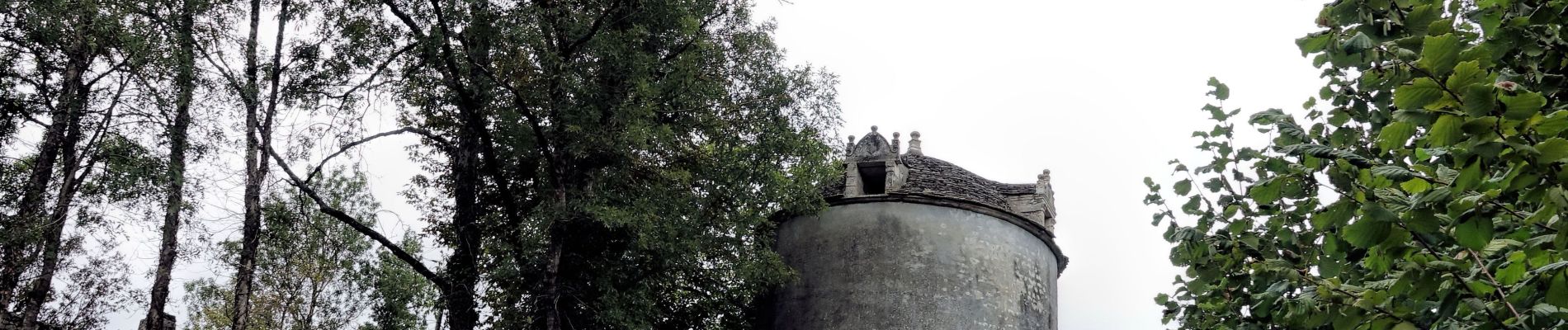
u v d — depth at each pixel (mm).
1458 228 7141
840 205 25625
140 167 17625
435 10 19719
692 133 22609
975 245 24922
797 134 22750
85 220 18141
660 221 20891
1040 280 26188
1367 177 8211
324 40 20141
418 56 20125
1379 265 7785
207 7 18781
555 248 20484
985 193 26031
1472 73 6535
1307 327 8195
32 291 17625
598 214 19703
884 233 24797
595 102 20781
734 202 23219
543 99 21016
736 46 23203
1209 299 11539
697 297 24219
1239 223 10430
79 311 18125
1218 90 11336
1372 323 7766
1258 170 10383
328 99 20281
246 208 19641
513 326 20625
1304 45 8320
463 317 20828
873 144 26922
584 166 21531
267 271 24812
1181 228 10727
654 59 20984
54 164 18859
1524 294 6863
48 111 18656
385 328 22188
